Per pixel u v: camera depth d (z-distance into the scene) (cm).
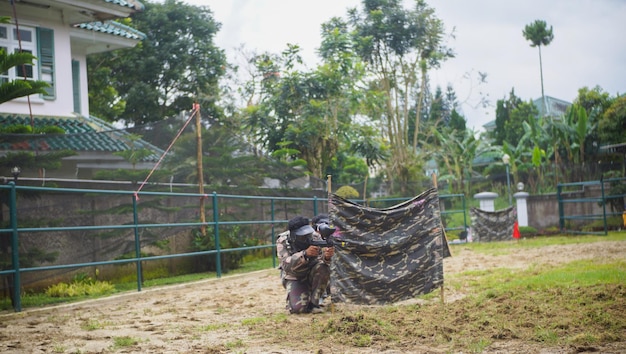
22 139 1225
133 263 1335
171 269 1471
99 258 1212
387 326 690
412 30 3231
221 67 3195
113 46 2073
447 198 3133
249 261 1755
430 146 3556
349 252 846
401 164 3178
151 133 1529
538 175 3175
